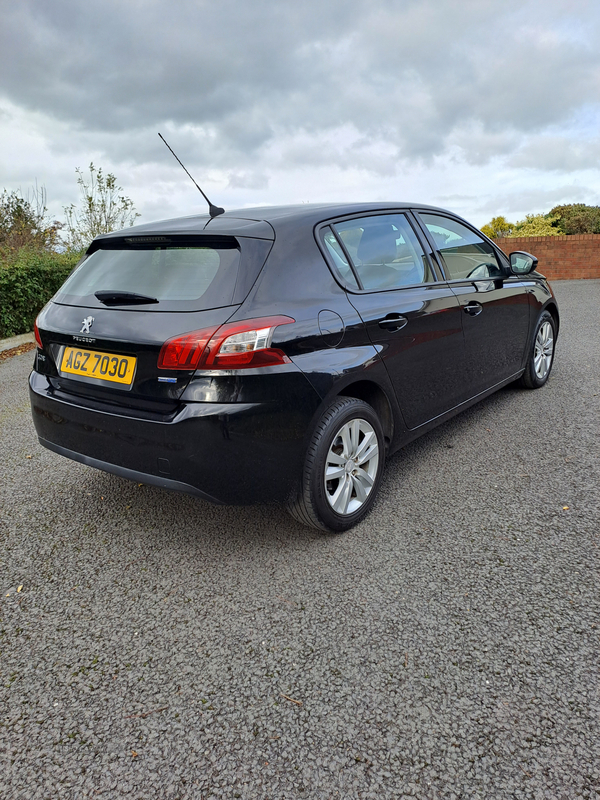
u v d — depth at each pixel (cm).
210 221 271
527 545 260
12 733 174
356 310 274
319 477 257
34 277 980
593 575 235
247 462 234
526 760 158
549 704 175
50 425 277
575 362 586
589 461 343
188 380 227
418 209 360
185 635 214
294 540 276
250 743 168
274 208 297
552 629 206
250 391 227
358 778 155
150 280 256
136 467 245
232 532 287
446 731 168
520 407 451
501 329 409
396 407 304
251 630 215
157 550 273
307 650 203
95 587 246
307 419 245
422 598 227
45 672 198
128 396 245
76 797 154
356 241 299
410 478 337
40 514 313
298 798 151
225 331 223
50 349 278
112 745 169
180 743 169
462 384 367
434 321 326
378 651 201
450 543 266
